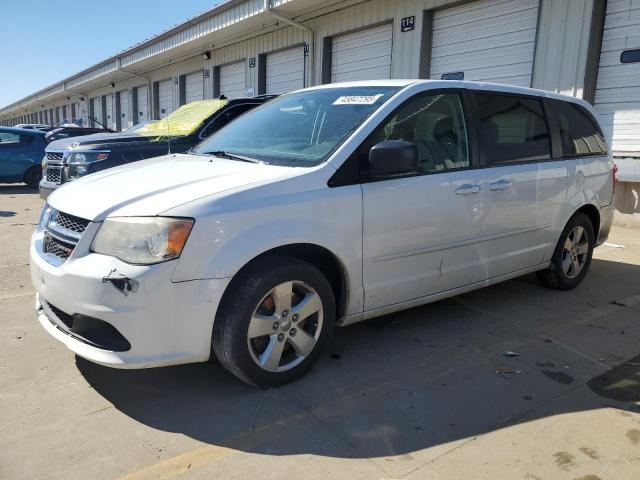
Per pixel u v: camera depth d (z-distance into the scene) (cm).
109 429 274
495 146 415
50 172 786
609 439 272
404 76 1191
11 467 243
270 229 292
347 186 324
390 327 415
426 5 1118
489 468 248
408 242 355
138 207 280
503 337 401
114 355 276
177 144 733
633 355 373
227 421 283
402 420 287
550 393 319
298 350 321
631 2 830
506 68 1007
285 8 1332
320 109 386
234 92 1848
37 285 314
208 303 279
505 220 418
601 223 529
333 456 255
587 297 496
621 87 854
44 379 323
